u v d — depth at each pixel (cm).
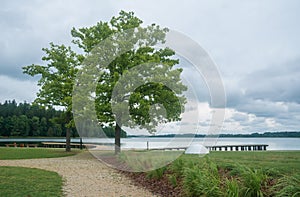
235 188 500
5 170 1032
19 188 714
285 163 795
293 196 430
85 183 816
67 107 1892
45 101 2014
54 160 1449
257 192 499
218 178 606
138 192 703
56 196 645
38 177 891
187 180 619
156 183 770
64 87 1884
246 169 622
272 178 572
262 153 1198
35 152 1947
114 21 1664
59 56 2077
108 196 663
